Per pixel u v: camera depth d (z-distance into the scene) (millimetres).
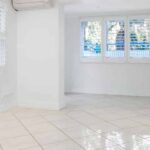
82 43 6645
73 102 5422
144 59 6199
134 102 5426
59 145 2805
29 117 4105
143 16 6117
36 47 4727
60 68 4703
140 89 6297
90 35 6582
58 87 4660
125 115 4230
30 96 4844
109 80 6508
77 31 6613
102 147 2734
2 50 4391
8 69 4582
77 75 6734
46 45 4664
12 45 4691
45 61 4695
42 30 4664
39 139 3014
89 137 3078
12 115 4238
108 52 6480
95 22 6516
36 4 4414
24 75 4848
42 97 4766
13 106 4801
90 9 5715
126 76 6375
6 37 4480
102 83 6570
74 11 5961
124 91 6414
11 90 4703
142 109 4711
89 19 6523
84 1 4738
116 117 4094
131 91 6363
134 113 4375
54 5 4543
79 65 6695
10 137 3092
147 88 6246
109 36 6449
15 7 4617
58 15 4559
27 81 4836
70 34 6656
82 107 4902
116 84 6465
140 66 6250
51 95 4707
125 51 6336
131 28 6254
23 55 4820
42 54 4703
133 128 3457
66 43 6699
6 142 2912
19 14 4777
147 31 6145
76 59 6695
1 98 4398
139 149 2668
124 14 6250
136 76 6301
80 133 3244
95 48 6562
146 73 6223
